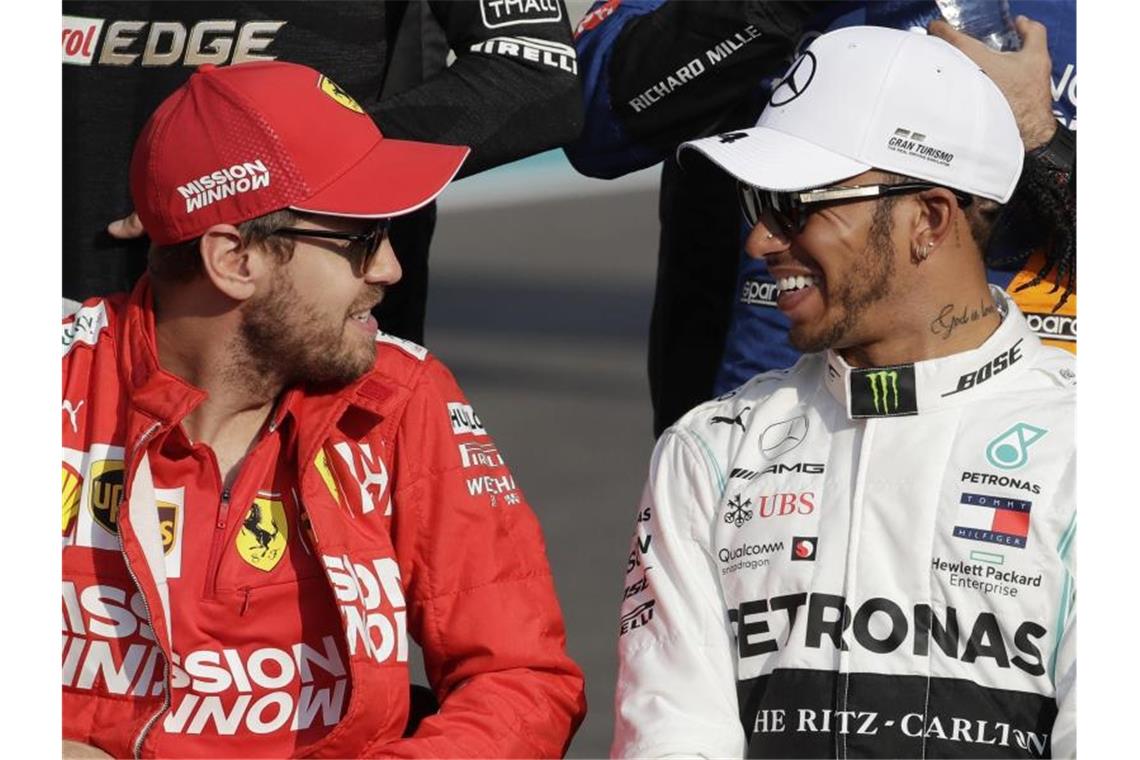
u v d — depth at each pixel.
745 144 9.75
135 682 9.09
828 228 9.53
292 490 9.34
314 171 9.10
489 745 9.26
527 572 9.87
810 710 9.28
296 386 9.41
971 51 11.95
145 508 9.04
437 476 9.70
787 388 10.12
